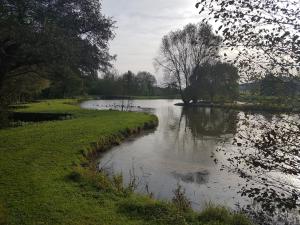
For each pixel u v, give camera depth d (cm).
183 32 5447
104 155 1495
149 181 1118
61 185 817
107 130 1883
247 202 911
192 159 1475
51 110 3375
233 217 673
